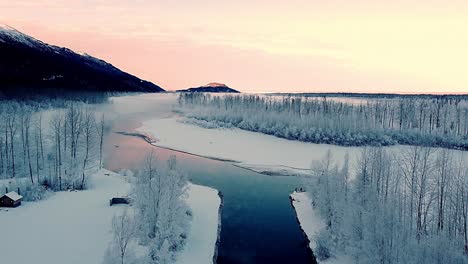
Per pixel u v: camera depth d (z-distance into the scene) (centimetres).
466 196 5150
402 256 4122
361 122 14488
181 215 5350
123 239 4281
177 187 5419
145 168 5597
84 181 7519
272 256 5272
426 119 17225
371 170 6291
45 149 8938
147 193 5191
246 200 7569
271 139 14412
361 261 4478
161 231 4922
